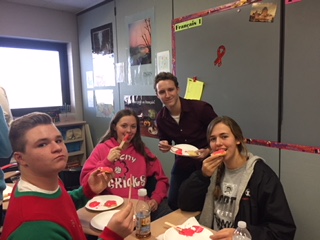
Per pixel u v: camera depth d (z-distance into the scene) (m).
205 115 1.96
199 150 1.74
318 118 1.68
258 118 1.99
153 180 1.98
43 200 0.80
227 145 1.36
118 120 1.93
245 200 1.30
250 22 1.95
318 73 1.65
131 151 1.93
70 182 3.31
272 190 1.25
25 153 0.80
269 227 1.20
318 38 1.63
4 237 0.74
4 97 2.01
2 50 3.45
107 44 3.46
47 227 0.75
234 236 1.07
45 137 0.80
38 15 3.58
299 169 1.81
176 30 2.53
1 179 1.44
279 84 1.84
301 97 1.74
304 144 1.76
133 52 3.08
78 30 3.96
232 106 2.15
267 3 1.84
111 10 3.32
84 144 3.88
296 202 1.85
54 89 3.98
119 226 0.91
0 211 1.42
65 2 3.43
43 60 3.83
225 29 2.12
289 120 1.82
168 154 2.81
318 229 1.76
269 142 1.94
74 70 4.01
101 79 3.66
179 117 2.00
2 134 1.40
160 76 1.93
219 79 2.22
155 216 1.78
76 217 0.95
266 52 1.89
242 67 2.04
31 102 3.76
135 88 3.13
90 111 3.97
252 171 1.32
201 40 2.32
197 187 1.45
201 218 1.46
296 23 1.72
